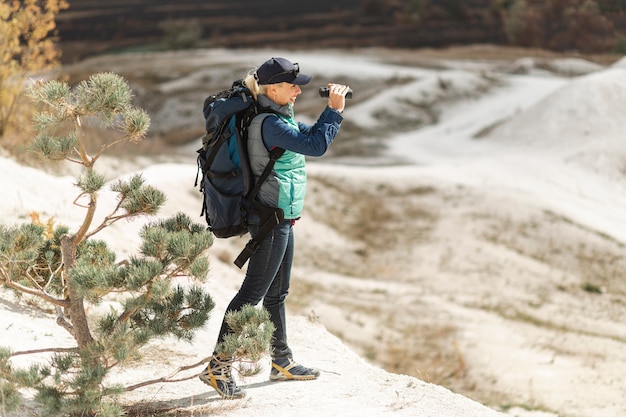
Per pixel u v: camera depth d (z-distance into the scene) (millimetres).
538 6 89250
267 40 89875
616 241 27328
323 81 62906
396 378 7020
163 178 22812
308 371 6434
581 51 85062
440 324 18719
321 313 18312
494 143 42281
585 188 34781
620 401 14148
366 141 43938
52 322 7301
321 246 25391
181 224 5500
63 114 5004
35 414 4980
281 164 5375
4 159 14172
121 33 90562
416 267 24516
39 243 5547
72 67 69812
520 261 25188
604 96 42438
